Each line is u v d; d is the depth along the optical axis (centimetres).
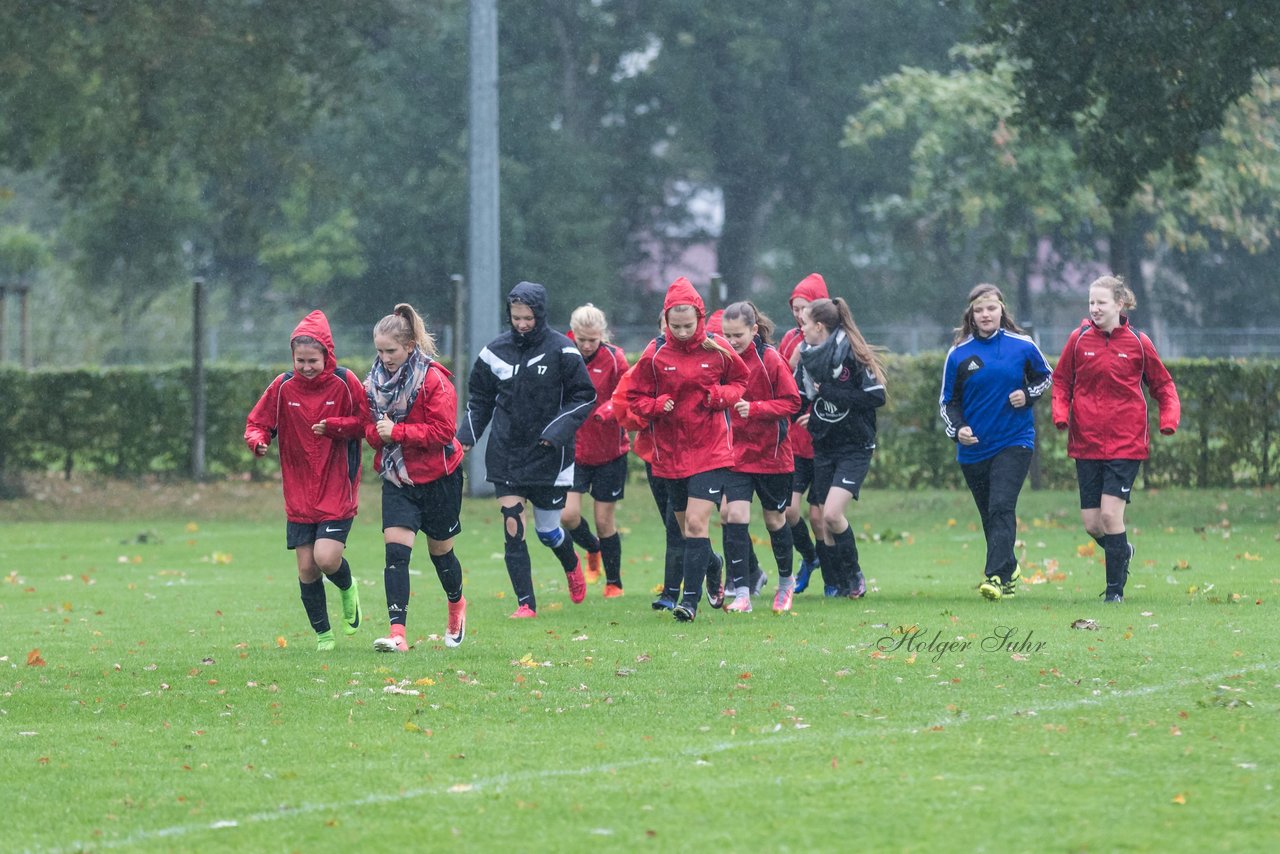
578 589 3891
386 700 2525
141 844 1711
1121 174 6391
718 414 3422
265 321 17788
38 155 9294
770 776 1944
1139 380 3638
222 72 8612
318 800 1881
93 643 3291
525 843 1677
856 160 15962
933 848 1622
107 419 8369
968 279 17562
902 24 15588
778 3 15650
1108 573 3628
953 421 3706
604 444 4009
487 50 7550
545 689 2595
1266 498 6712
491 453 3644
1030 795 1817
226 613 3844
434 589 4344
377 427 2994
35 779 2022
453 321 7681
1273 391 7288
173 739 2259
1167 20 6009
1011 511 3672
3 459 8375
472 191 7575
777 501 3575
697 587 3406
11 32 8244
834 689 2530
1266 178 12062
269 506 7588
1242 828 1666
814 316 3709
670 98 16150
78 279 16200
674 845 1656
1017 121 6575
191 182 14838
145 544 5959
